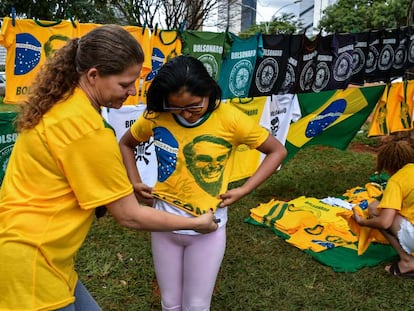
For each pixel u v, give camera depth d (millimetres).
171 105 1893
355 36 5180
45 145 1434
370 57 5426
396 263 3408
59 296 1497
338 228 4109
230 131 2016
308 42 4793
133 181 2229
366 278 3346
